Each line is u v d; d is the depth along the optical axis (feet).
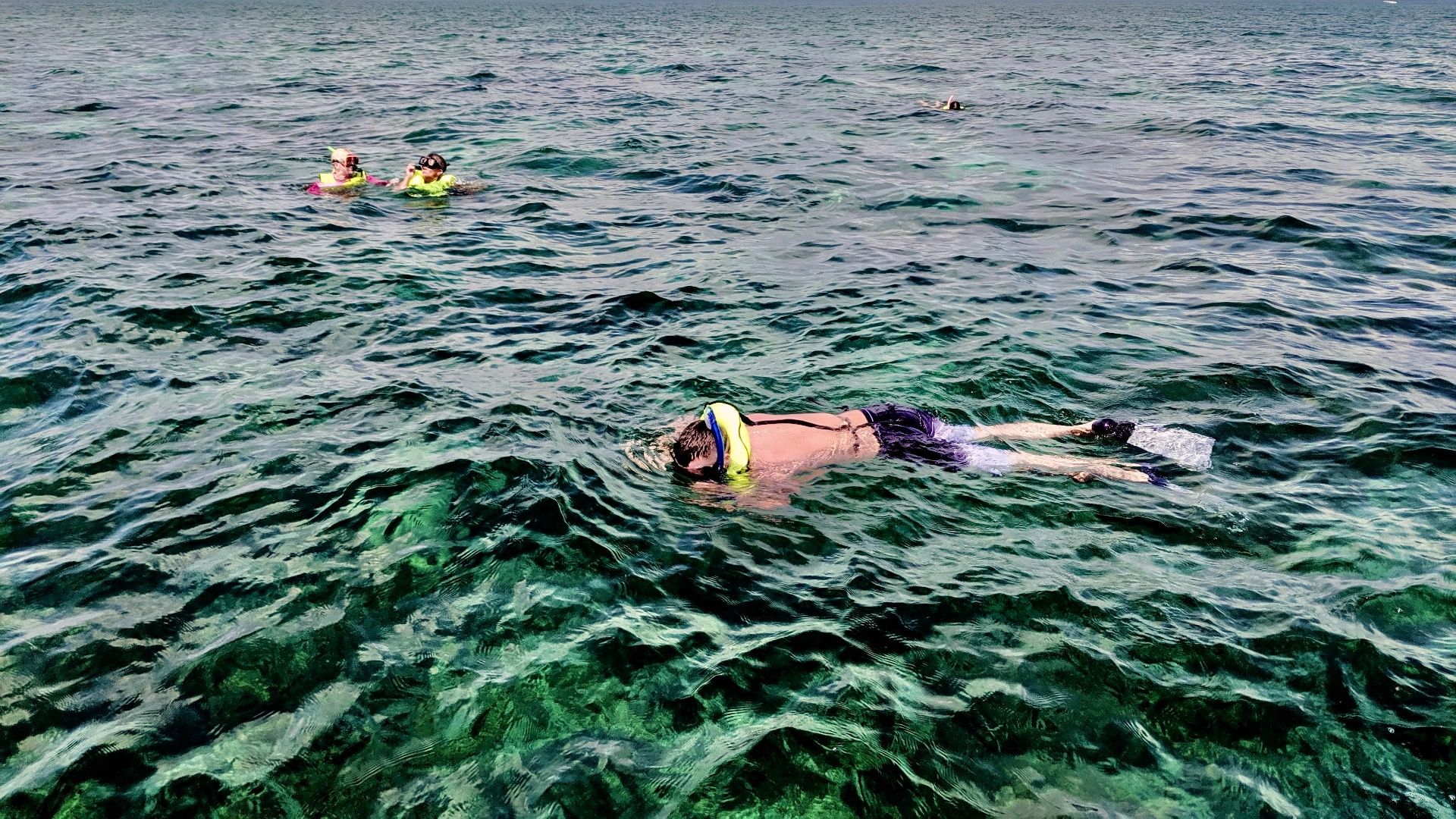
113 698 10.77
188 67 98.32
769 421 16.16
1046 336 23.00
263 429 17.67
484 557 13.61
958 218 36.70
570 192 41.86
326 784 9.67
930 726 10.43
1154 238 33.19
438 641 11.87
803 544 14.05
